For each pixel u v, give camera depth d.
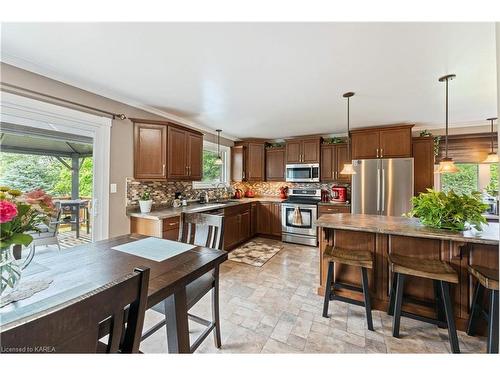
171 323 1.20
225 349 1.61
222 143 4.98
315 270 3.07
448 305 1.59
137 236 1.92
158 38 1.60
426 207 1.98
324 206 4.24
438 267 1.71
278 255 3.72
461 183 3.78
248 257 3.61
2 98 1.86
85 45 1.70
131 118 2.92
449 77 2.17
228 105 3.04
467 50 1.72
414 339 1.72
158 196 3.41
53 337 0.49
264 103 2.95
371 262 1.84
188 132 3.48
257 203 4.99
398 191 3.52
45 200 1.00
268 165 5.25
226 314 2.05
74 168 2.40
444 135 3.85
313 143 4.65
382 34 1.54
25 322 0.45
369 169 3.70
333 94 2.64
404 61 1.89
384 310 2.11
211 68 2.04
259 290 2.50
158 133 3.07
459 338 1.73
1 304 0.85
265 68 2.03
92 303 0.56
